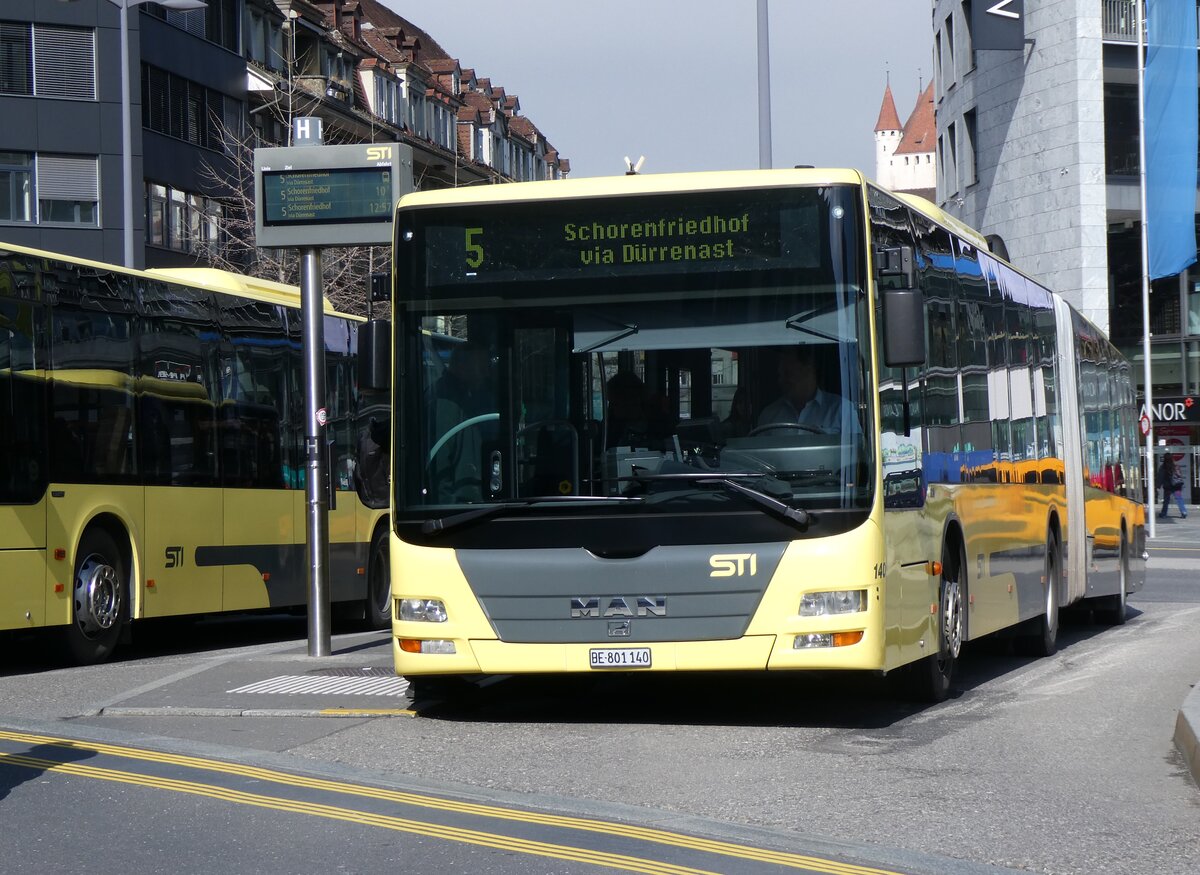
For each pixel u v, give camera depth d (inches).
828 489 425.1
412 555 445.1
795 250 434.6
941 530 492.1
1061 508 697.6
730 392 432.8
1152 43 1817.2
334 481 833.5
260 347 775.1
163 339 699.4
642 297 439.8
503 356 445.4
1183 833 308.0
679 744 414.3
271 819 315.9
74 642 642.2
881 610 425.4
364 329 452.1
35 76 2005.4
